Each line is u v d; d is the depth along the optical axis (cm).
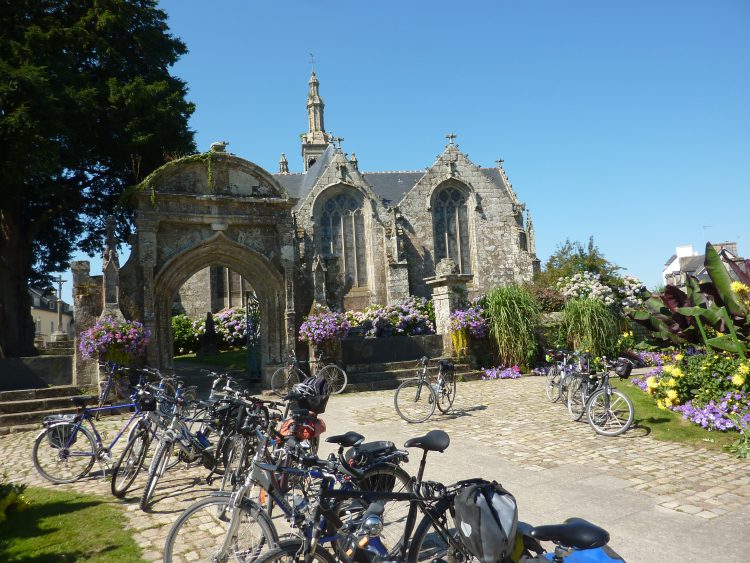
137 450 631
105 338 1245
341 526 372
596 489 580
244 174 1525
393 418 1032
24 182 1642
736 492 554
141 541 482
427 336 1667
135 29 2045
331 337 1470
